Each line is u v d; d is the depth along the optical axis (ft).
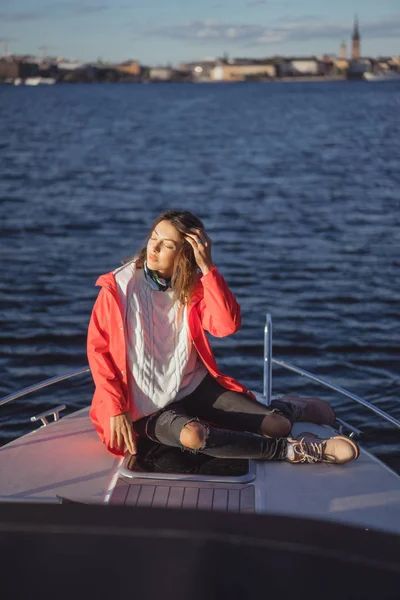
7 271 45.62
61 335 33.12
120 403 11.64
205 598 3.76
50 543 4.13
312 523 4.36
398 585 3.86
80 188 88.84
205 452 11.32
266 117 266.98
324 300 39.60
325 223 63.77
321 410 13.50
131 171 108.99
